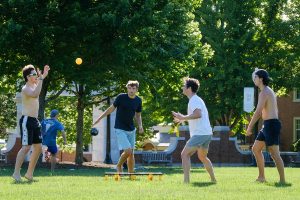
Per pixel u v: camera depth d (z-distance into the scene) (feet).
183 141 166.71
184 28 127.44
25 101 52.95
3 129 224.12
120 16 112.37
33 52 112.98
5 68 118.62
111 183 50.67
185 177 52.16
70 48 115.44
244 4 202.18
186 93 51.96
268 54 202.69
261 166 54.44
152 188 44.52
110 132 164.76
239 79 195.83
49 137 85.51
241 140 253.24
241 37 199.41
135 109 61.98
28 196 37.50
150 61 121.60
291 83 202.28
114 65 116.06
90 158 212.84
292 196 39.45
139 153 166.30
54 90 141.18
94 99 152.87
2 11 111.34
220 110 199.31
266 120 52.75
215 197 37.63
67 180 55.67
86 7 116.47
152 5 114.42
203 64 140.67
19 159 53.26
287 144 245.65
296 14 208.23
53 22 112.68
